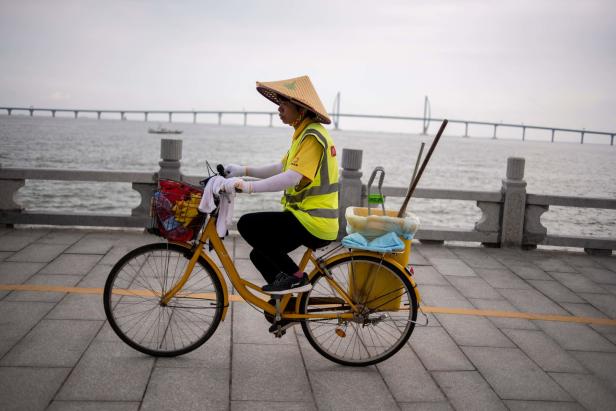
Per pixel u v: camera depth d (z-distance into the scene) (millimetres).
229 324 3832
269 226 3100
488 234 6613
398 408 2889
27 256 5191
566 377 3371
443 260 5977
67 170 6219
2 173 6176
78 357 3205
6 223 6281
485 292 4977
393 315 4199
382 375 3254
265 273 3221
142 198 6387
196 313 3854
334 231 3148
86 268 4895
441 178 51906
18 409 2629
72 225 6340
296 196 3127
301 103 2990
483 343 3824
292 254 5859
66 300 4078
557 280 5484
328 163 3061
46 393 2793
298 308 3256
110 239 5949
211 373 3129
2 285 4359
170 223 3059
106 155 56562
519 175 6535
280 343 3592
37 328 3572
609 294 5125
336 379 3166
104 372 3051
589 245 6621
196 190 3031
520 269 5797
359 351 3506
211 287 4508
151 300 4039
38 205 27031
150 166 46469
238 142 128750
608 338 4055
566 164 80188
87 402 2732
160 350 3275
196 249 3203
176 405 2762
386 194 6477
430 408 2906
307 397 2939
